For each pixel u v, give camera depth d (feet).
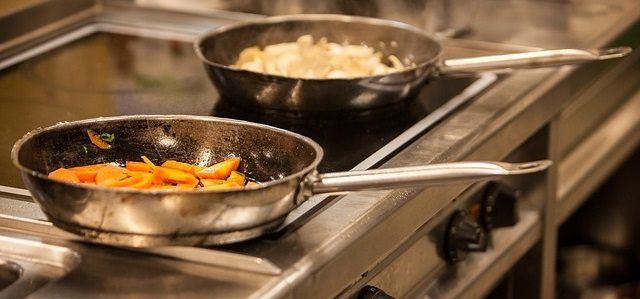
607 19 6.40
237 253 3.51
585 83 5.75
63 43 5.92
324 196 3.97
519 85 5.27
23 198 3.91
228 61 5.31
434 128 4.70
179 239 3.43
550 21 6.32
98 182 3.63
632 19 6.43
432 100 5.07
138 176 3.67
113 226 3.40
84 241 3.64
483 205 5.01
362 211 3.88
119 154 3.95
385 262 4.17
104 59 5.71
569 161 5.99
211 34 5.22
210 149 3.98
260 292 3.34
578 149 6.08
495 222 5.14
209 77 4.88
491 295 5.70
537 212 5.52
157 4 6.45
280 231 3.69
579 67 5.62
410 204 4.09
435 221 4.53
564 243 7.80
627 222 7.65
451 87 5.24
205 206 3.34
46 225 3.69
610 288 7.44
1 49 5.74
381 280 4.17
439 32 6.12
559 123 5.57
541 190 5.53
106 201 3.33
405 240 4.29
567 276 7.52
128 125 3.95
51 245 3.62
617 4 6.66
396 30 5.39
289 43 5.47
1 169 4.20
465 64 4.91
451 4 6.34
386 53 5.42
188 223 3.38
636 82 6.68
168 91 5.22
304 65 4.99
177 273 3.46
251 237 3.53
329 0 6.61
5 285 3.64
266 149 3.90
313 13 6.43
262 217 3.47
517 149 5.47
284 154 3.84
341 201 3.95
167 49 5.90
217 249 3.54
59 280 3.42
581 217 7.75
